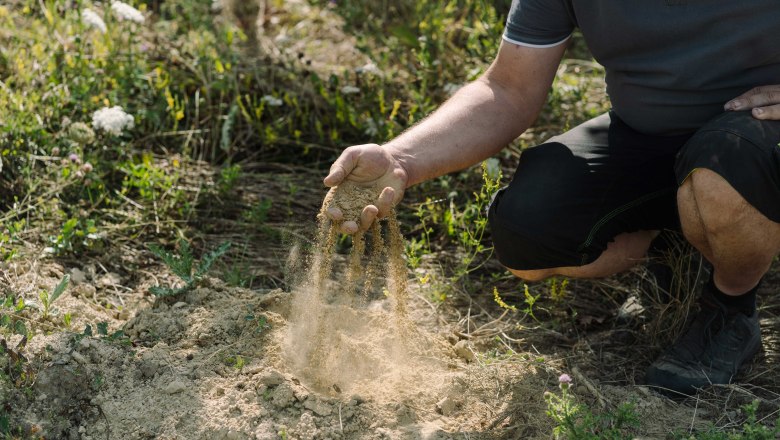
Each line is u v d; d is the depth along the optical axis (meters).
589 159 2.47
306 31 4.68
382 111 3.67
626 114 2.51
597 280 3.03
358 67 4.09
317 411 2.24
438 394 2.38
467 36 4.42
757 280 2.41
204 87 3.80
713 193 2.16
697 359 2.48
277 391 2.27
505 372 2.50
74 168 3.21
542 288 3.01
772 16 2.21
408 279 3.02
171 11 4.43
